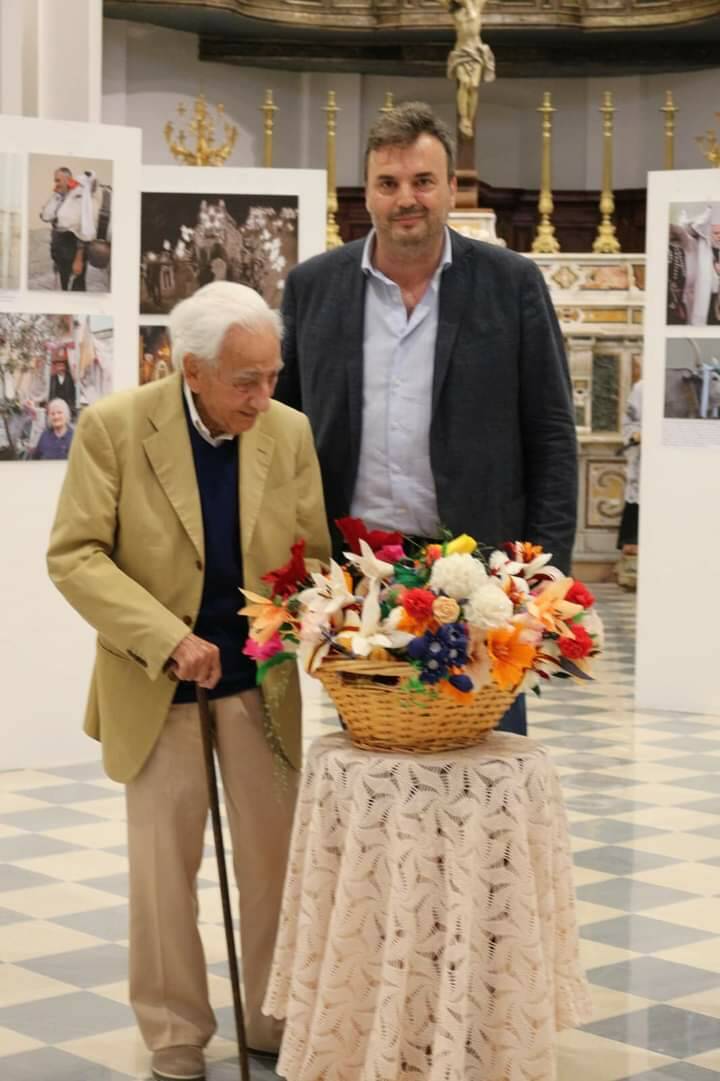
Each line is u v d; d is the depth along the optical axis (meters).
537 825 3.63
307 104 18.33
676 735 8.86
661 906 5.66
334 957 3.57
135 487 3.96
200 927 5.38
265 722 4.05
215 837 3.84
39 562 7.81
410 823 3.50
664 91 18.33
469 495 4.34
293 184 8.74
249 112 18.02
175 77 17.36
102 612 3.84
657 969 4.97
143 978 4.09
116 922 5.44
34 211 7.60
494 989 3.54
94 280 7.75
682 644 9.49
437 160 4.18
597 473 16.81
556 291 16.50
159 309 8.77
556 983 3.78
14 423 7.65
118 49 16.86
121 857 6.28
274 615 3.69
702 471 9.18
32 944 5.19
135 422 3.98
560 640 3.57
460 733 3.66
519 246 18.83
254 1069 4.12
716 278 8.91
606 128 16.53
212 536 3.99
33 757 7.90
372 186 4.21
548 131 16.44
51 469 7.77
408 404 4.35
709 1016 4.57
